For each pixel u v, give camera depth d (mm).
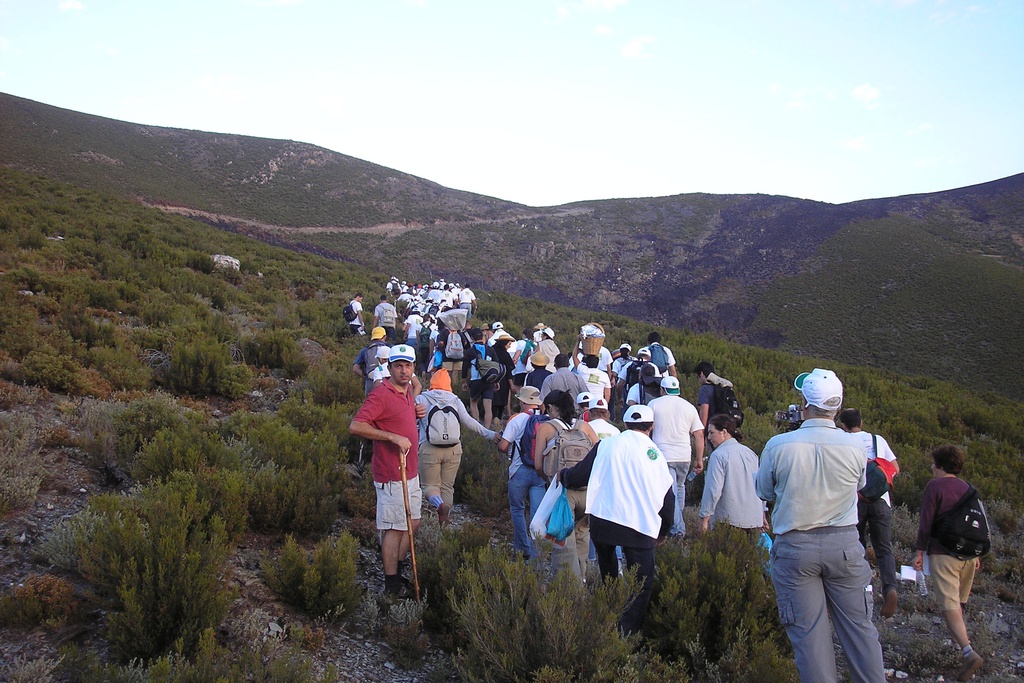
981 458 13766
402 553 5348
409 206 105062
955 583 5184
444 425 6312
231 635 4180
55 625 3934
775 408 16172
